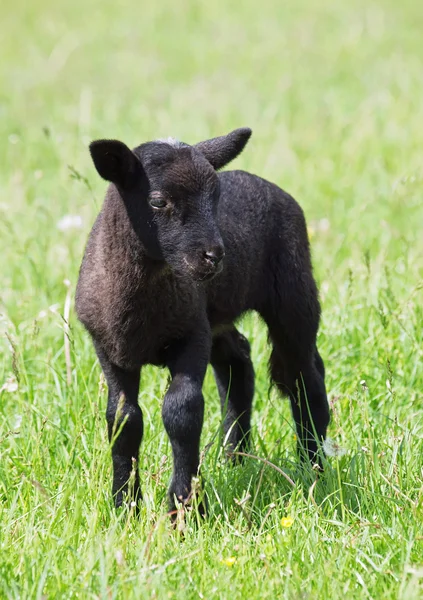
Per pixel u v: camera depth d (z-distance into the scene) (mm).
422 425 14148
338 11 54000
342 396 14898
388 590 10180
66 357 14828
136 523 11703
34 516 11602
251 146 27906
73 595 10008
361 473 12914
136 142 28281
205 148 13539
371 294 18016
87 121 29188
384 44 45125
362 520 11672
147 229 12461
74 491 12164
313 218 23578
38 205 22172
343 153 28375
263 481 12969
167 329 12758
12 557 10672
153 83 38688
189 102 34125
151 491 12375
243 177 15086
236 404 15250
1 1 59031
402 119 31688
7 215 22438
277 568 10562
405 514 11750
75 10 56281
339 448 12484
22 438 13727
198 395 12250
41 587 9820
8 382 14242
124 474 12695
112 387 12961
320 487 12781
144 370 16156
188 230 12266
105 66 42562
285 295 14969
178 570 10500
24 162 28234
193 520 11773
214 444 13969
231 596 10023
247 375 15375
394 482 12367
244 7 55688
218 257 12219
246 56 43594
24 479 12273
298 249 15141
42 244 20656
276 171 26000
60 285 18844
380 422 14328
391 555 10828
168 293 12539
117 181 12570
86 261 13211
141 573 10008
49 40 48688
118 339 12719
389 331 16812
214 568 10617
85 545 10812
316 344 16078
